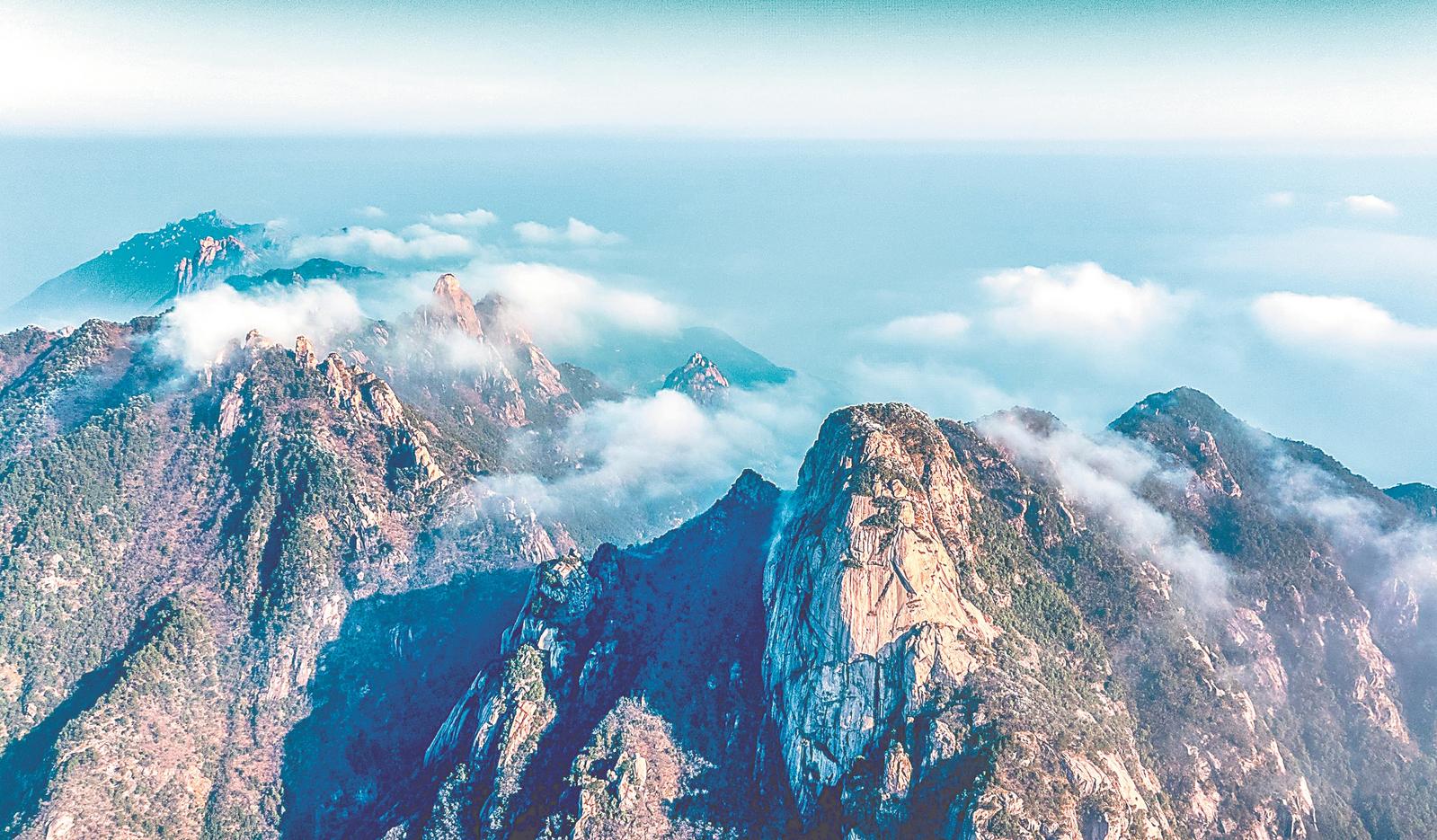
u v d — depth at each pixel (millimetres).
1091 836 172625
